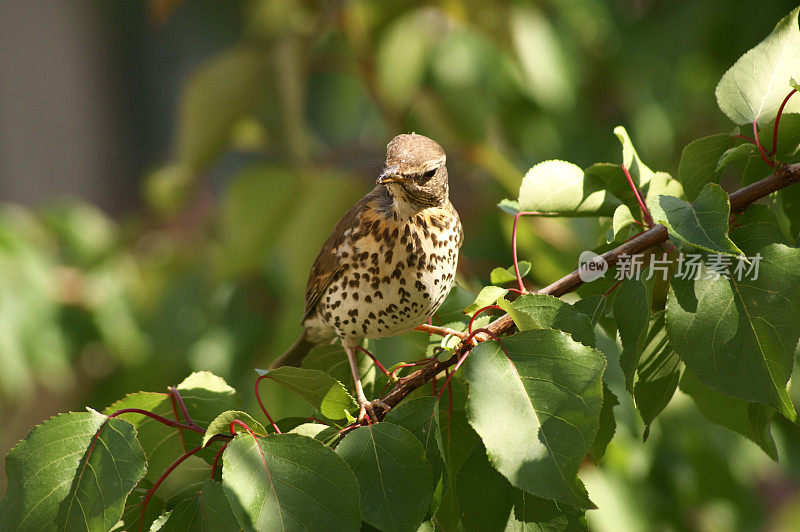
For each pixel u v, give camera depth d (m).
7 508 3.87
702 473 8.47
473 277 10.20
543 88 10.44
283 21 10.73
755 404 4.61
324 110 16.39
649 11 11.47
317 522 3.74
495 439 3.73
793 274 4.02
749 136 4.71
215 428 4.09
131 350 12.21
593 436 3.68
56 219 13.30
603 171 5.04
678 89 11.04
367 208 5.96
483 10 10.26
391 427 4.09
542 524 4.29
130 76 24.77
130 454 3.93
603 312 4.69
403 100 10.31
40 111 23.75
